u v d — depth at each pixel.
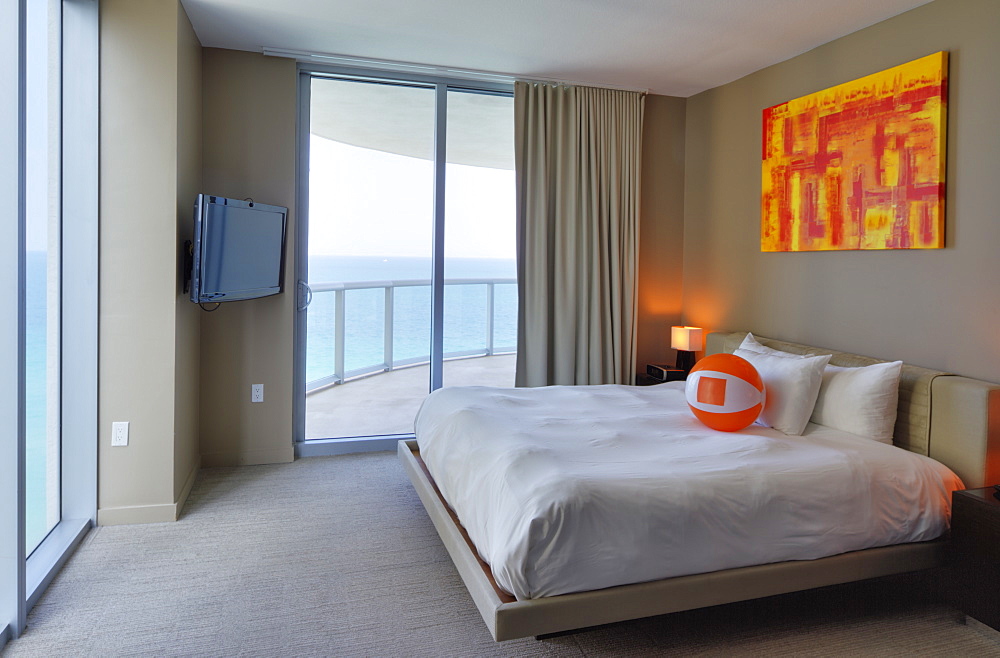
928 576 2.69
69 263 3.14
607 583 2.12
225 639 2.27
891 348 3.42
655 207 5.11
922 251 3.24
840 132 3.66
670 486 2.27
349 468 4.24
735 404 3.01
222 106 4.08
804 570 2.39
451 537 2.60
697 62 4.23
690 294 5.12
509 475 2.33
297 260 4.39
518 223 4.65
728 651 2.28
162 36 3.21
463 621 2.43
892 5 3.26
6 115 2.17
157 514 3.30
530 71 4.50
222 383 4.18
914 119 3.23
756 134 4.39
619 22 3.58
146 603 2.50
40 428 2.93
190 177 3.64
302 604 2.52
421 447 3.41
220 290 3.47
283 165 4.20
